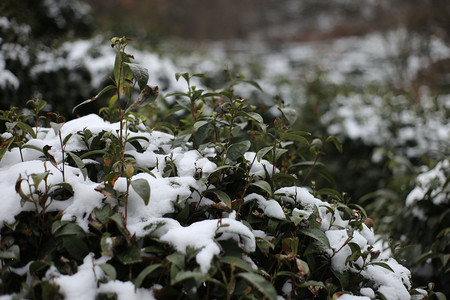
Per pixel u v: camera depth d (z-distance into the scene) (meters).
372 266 1.42
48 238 1.21
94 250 1.20
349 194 3.86
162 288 1.11
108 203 1.23
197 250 1.11
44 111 2.73
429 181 2.25
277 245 1.35
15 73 2.60
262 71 5.55
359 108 4.08
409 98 4.32
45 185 1.21
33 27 3.50
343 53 13.48
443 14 9.55
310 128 4.00
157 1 13.43
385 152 3.20
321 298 1.34
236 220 1.26
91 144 1.44
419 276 2.13
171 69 3.66
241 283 1.15
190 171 1.38
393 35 11.00
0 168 1.38
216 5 18.66
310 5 21.09
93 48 3.39
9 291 1.15
